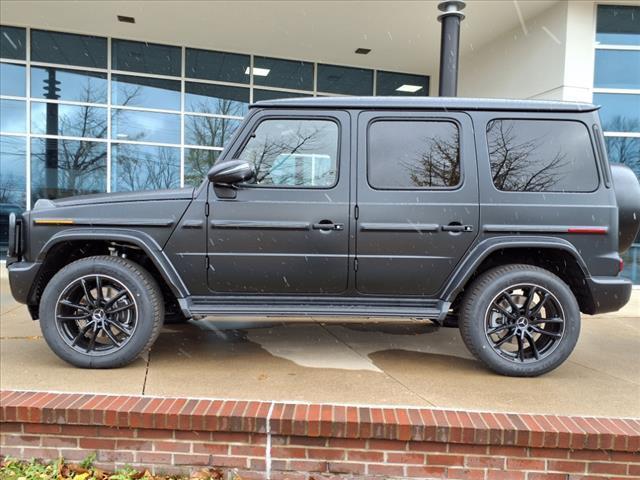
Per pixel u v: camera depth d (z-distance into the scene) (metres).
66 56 9.80
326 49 10.28
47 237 3.67
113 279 3.63
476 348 3.69
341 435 2.74
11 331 4.82
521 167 3.77
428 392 3.33
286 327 5.24
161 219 3.67
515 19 8.60
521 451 2.72
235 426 2.77
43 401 2.90
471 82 10.38
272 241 3.70
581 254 3.71
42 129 9.78
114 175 10.17
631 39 8.16
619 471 2.70
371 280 3.76
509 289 3.67
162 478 2.78
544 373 3.72
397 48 10.13
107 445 2.82
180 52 10.34
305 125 3.80
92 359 3.64
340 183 3.72
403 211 3.70
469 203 3.71
